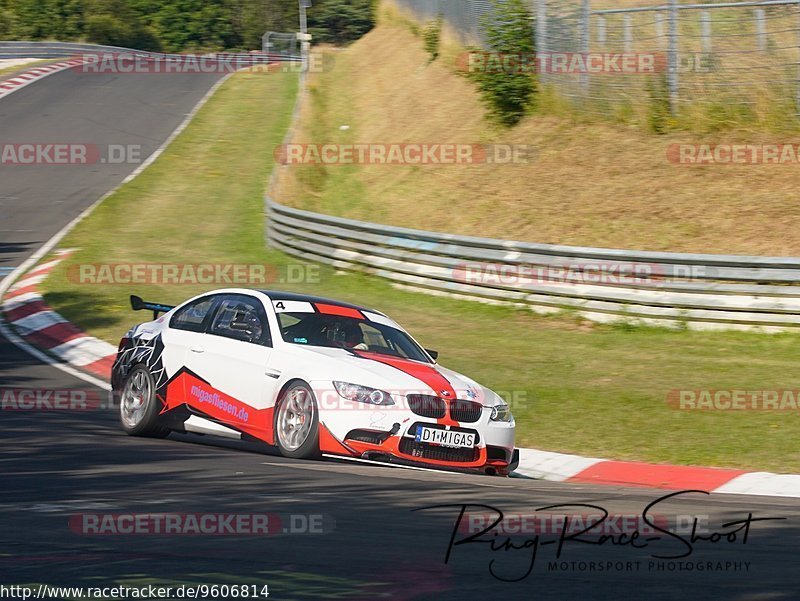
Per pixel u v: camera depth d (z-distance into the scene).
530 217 70.38
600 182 72.44
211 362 33.91
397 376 31.31
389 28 149.12
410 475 29.42
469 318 60.19
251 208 97.44
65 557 17.72
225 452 32.69
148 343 36.25
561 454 37.09
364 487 26.28
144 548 18.55
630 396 43.50
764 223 62.59
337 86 134.12
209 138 129.75
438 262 64.88
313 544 19.33
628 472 34.72
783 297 52.91
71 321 62.25
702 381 45.56
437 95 104.56
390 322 36.25
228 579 16.45
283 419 31.58
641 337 54.47
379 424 30.20
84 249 82.50
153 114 143.38
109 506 22.42
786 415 40.56
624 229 65.38
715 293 54.19
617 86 80.38
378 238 69.50
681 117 76.56
